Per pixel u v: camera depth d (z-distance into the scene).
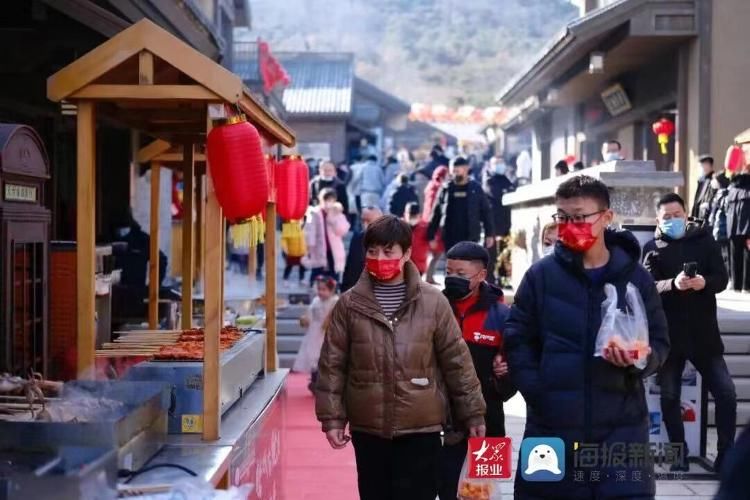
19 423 3.04
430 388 4.19
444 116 32.09
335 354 4.24
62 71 4.02
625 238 3.88
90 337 4.16
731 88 13.71
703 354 6.36
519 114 24.34
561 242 3.84
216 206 4.01
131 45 3.99
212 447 3.86
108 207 12.06
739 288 11.48
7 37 8.12
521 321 3.92
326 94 34.72
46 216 4.75
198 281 8.49
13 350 4.31
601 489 3.77
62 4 6.96
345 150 35.06
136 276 8.51
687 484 6.24
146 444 3.55
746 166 11.20
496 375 4.78
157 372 4.09
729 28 13.70
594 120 19.58
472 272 4.90
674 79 14.52
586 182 3.79
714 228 11.75
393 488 4.22
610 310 3.70
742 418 7.91
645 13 13.72
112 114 4.86
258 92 24.64
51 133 10.19
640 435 3.78
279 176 6.21
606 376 3.74
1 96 9.07
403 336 4.16
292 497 6.09
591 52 15.38
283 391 5.54
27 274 4.57
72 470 2.89
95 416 3.37
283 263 16.73
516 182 23.83
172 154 6.14
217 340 4.00
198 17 11.59
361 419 4.17
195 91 3.98
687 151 14.14
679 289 6.16
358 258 9.41
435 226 11.26
